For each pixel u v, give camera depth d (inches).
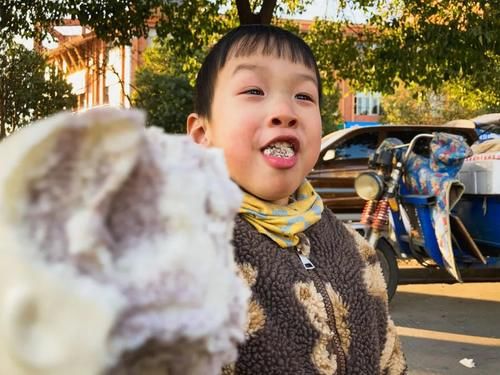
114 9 268.1
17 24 273.6
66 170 16.9
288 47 49.8
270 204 48.6
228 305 20.2
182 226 18.5
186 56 312.2
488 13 260.8
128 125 17.1
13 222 16.3
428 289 248.2
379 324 52.7
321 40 328.8
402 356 54.9
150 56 631.2
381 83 311.9
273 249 46.9
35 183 16.6
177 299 17.8
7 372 15.8
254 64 48.3
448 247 175.5
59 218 16.8
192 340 18.4
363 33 318.7
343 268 50.2
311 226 51.3
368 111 1138.7
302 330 44.9
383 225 180.7
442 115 827.4
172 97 617.6
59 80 502.0
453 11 273.1
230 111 48.0
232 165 47.9
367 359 48.3
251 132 47.1
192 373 19.4
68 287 16.0
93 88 745.6
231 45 50.2
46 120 16.9
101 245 17.1
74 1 267.1
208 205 20.2
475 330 187.5
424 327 190.4
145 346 18.2
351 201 289.0
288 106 47.3
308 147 48.8
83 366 16.0
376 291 53.1
